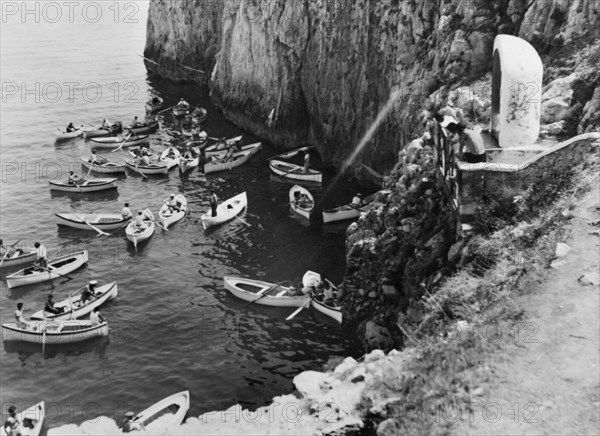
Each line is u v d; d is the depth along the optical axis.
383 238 26.30
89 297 34.00
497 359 14.70
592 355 14.07
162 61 80.81
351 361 17.39
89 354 30.56
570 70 28.83
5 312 34.25
